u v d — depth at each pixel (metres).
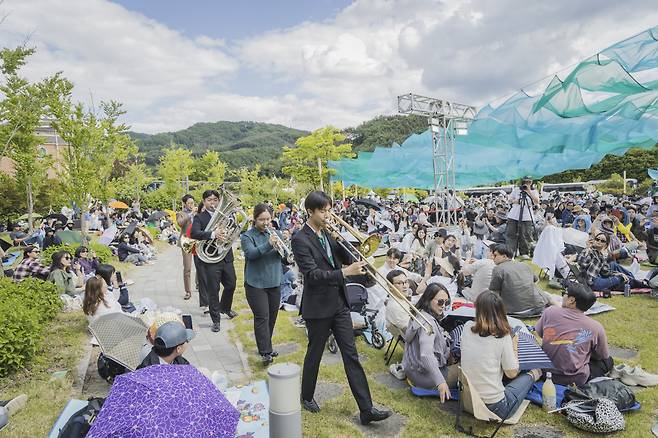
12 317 5.09
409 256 9.14
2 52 10.70
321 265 3.96
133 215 24.27
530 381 4.15
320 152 32.94
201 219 6.82
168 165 35.66
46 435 3.69
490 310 3.96
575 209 15.75
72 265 8.92
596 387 4.20
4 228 21.77
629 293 7.91
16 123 11.36
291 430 2.95
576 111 8.26
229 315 7.30
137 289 9.93
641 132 8.86
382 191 46.34
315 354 4.08
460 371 4.04
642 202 22.33
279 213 21.09
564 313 4.66
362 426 3.99
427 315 4.64
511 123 10.11
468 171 15.78
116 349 4.25
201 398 2.43
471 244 11.52
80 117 12.01
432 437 3.82
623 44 6.54
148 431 2.17
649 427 3.89
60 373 4.88
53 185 16.55
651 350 5.55
